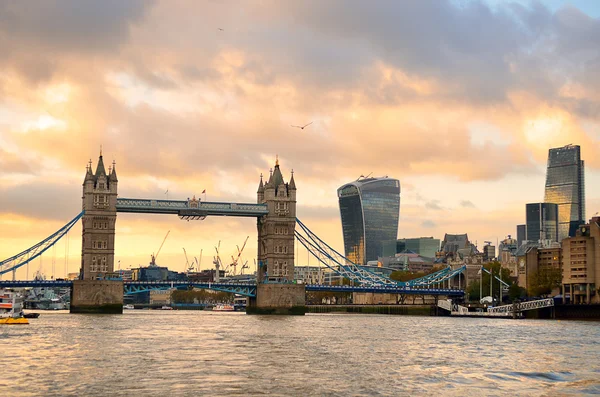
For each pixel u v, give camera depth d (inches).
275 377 3905.0
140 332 6973.4
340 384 3715.6
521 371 4259.4
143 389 3511.3
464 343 6117.1
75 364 4318.4
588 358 4987.7
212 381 3750.0
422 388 3629.4
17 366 4207.7
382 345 5807.1
